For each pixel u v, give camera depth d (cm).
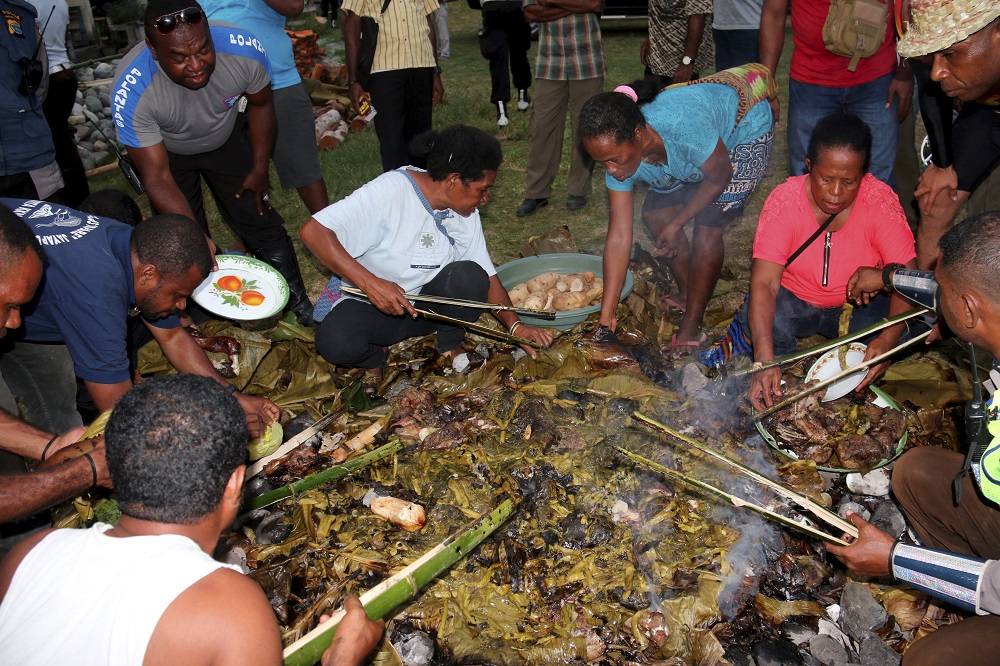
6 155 410
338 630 189
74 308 262
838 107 425
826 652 235
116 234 272
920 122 699
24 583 154
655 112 343
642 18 1207
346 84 953
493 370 367
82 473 229
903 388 345
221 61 381
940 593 205
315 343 361
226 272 393
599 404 332
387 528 281
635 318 405
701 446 261
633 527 277
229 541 277
